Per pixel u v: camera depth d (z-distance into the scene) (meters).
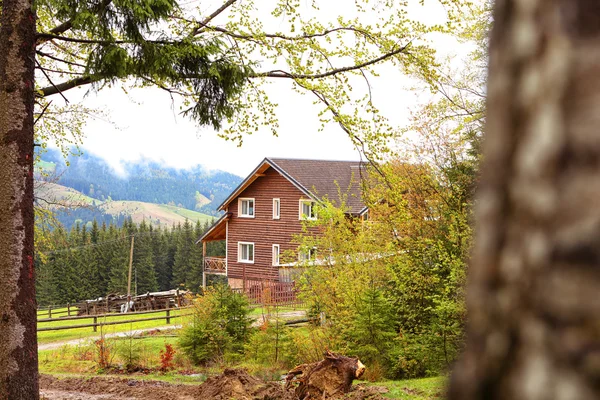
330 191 35.69
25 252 7.52
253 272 40.47
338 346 12.93
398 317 12.57
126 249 73.06
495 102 0.64
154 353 17.20
